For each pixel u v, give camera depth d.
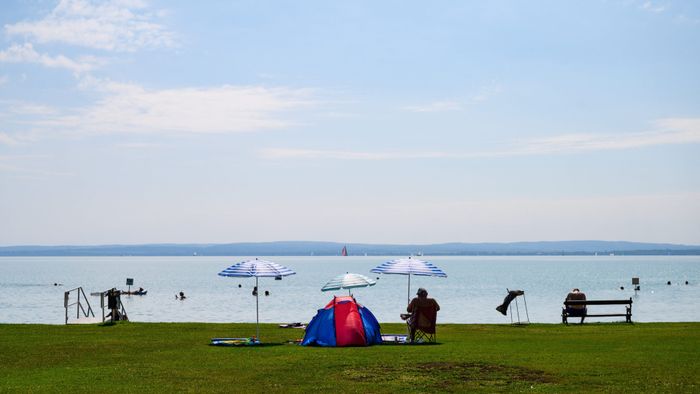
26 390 16.66
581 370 19.09
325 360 21.17
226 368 19.83
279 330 31.84
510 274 173.00
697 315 53.16
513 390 16.52
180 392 16.48
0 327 32.50
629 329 31.38
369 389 16.73
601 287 106.88
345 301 25.91
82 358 21.95
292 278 155.12
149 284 125.44
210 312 61.03
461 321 48.88
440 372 18.91
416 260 28.25
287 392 16.45
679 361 20.69
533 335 29.00
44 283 126.50
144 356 22.33
